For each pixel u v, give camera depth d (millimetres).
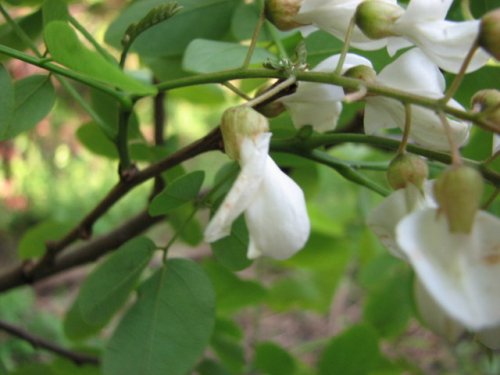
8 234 699
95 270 123
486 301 75
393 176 100
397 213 99
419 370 215
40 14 139
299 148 124
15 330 186
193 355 115
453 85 89
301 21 115
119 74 89
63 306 549
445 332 82
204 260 183
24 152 710
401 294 211
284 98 116
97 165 757
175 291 119
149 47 142
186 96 200
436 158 109
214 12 145
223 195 123
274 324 518
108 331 302
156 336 116
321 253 211
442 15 105
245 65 107
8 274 181
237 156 96
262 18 112
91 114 129
